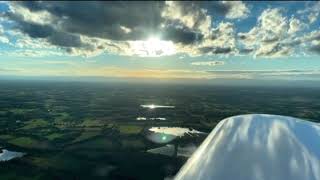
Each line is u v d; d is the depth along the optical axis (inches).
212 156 338.6
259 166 313.6
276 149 340.5
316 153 338.3
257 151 338.3
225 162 324.2
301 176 301.0
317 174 304.2
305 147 347.9
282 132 378.3
